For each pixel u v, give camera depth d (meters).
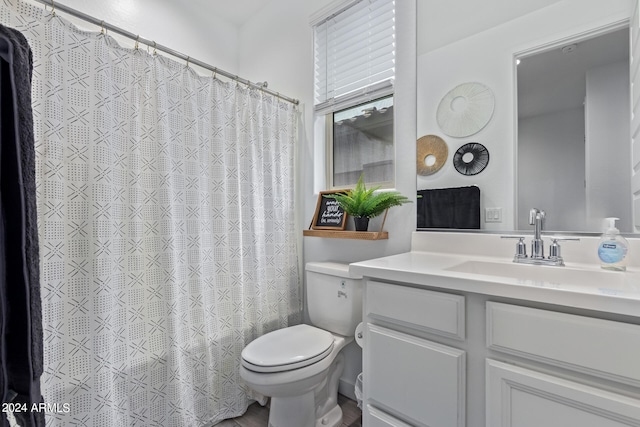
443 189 1.33
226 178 1.61
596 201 0.98
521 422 0.69
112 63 1.21
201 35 2.24
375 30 1.65
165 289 1.31
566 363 0.64
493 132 1.19
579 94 1.02
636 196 0.92
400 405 0.89
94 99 1.14
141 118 1.31
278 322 1.81
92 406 1.08
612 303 0.58
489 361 0.73
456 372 0.78
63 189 1.07
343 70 1.80
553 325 0.65
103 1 1.78
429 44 1.38
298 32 2.01
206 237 1.51
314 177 1.92
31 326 0.66
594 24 1.00
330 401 1.50
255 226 1.72
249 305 1.68
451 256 1.21
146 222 1.31
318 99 1.92
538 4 1.10
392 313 0.91
